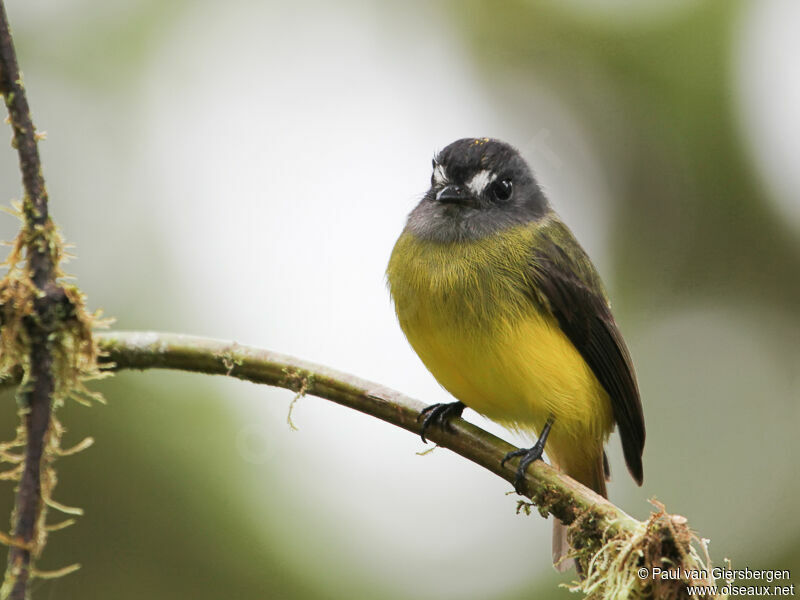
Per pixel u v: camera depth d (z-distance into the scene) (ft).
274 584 33.40
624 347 29.25
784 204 40.27
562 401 26.58
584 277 28.63
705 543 17.69
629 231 41.47
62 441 33.53
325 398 21.34
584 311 27.94
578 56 41.52
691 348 40.81
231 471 34.55
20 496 14.78
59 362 17.47
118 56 39.70
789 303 40.91
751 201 40.45
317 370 21.26
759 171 40.14
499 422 27.99
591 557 19.19
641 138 40.88
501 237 27.48
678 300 41.34
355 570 34.35
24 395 16.08
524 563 35.40
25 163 16.67
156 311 36.40
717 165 40.32
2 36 16.05
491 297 26.40
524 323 26.40
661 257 41.39
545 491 20.27
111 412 34.17
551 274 27.22
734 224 40.75
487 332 26.21
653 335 41.09
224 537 33.65
